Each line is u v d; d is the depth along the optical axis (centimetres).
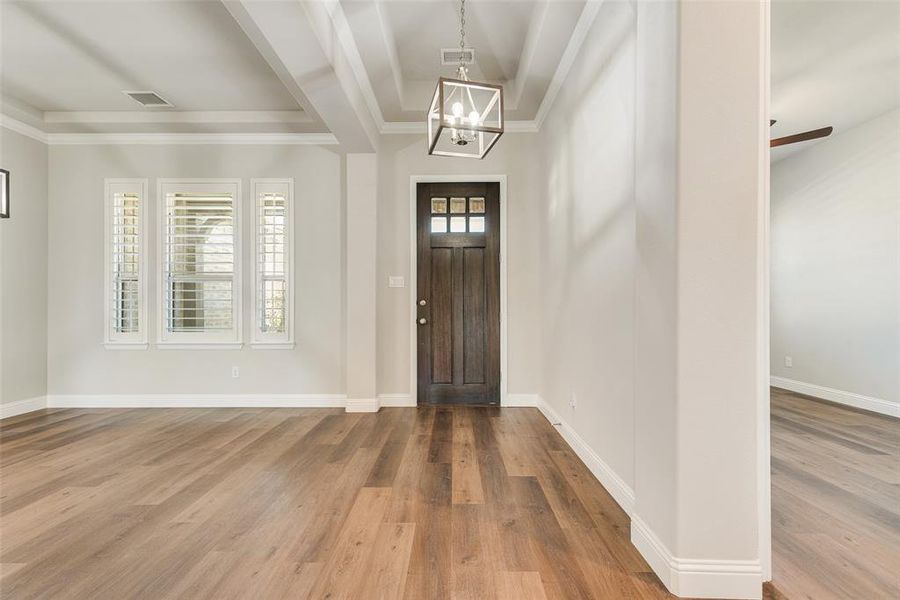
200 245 459
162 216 459
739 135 157
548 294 404
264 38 252
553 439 343
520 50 365
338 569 173
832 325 473
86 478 266
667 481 164
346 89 315
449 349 461
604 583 164
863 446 322
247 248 461
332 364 457
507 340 454
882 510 221
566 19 285
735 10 156
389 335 455
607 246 250
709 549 157
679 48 156
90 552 186
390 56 338
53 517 217
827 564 175
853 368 450
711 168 157
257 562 178
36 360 447
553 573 170
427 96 420
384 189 454
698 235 157
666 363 165
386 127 450
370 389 434
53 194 460
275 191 461
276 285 461
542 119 421
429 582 165
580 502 232
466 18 319
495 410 438
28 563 178
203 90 388
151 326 461
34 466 287
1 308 414
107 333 458
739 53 157
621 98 229
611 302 244
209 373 460
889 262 415
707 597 156
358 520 213
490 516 216
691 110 157
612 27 241
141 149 461
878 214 425
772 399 484
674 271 159
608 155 249
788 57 324
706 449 157
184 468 282
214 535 199
